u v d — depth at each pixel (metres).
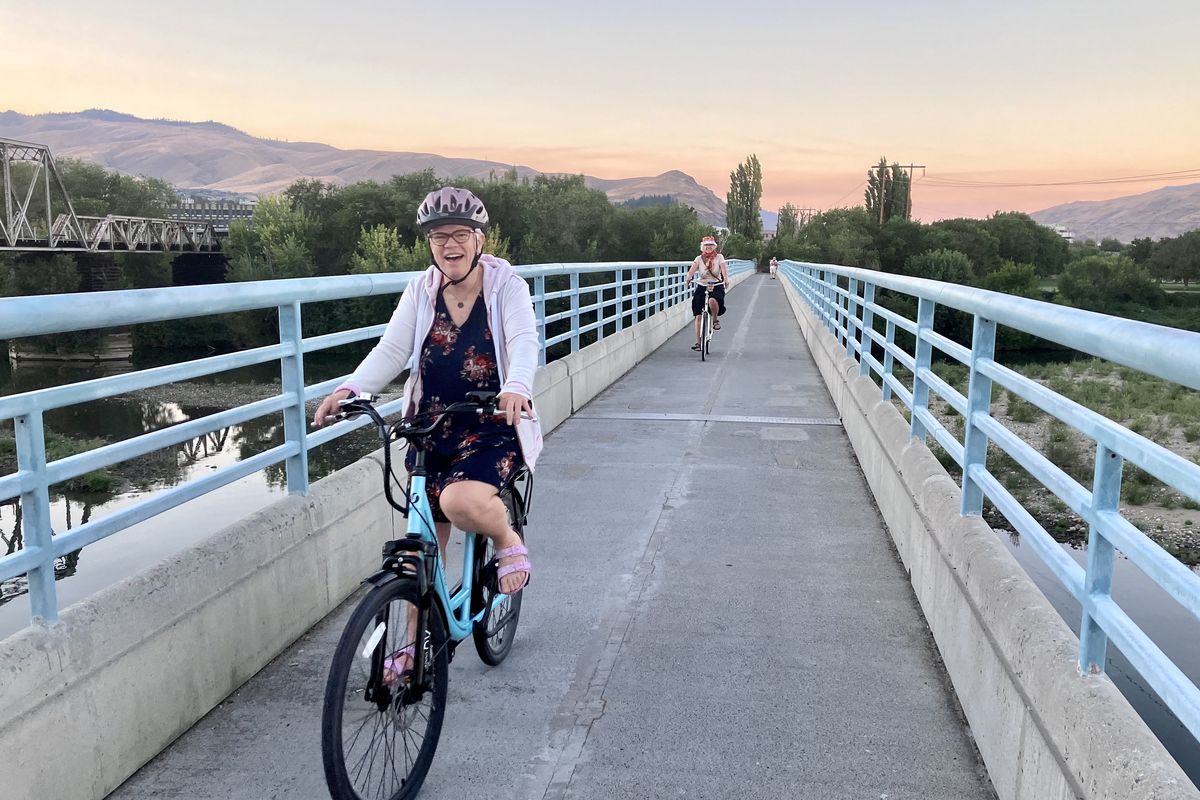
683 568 4.75
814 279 16.03
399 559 2.59
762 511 5.79
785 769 2.87
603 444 7.79
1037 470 2.65
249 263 77.81
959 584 3.35
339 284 4.07
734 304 33.12
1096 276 111.19
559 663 3.63
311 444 4.00
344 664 2.33
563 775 2.84
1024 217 169.00
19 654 2.34
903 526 4.80
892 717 3.20
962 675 3.24
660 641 3.85
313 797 2.70
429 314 2.87
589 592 4.42
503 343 2.86
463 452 2.81
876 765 2.89
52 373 61.19
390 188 89.25
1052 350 55.09
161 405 42.97
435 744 2.83
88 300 2.50
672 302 21.22
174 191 133.25
